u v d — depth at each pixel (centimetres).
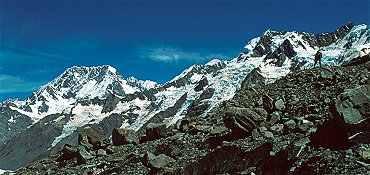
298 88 4175
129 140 4738
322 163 2284
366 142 2272
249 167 2758
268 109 3694
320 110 3338
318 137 2511
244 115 3434
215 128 3922
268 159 2650
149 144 4325
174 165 3512
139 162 3891
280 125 3262
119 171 3884
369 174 2061
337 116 2388
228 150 3008
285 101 3853
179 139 3994
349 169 2147
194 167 3178
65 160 4691
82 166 4266
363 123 2298
